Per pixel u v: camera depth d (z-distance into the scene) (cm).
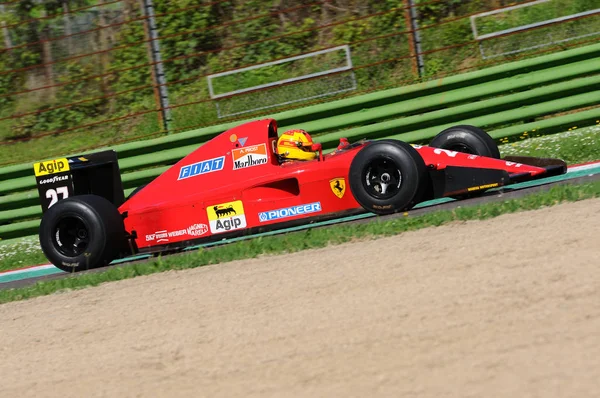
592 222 1650
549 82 3384
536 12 4006
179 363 1320
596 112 3328
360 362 1142
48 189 2562
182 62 4278
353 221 2398
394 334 1223
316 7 4278
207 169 2406
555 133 3369
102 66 4356
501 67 3425
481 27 4059
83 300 1933
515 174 2111
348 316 1357
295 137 2370
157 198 2455
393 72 4038
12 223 3547
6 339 1712
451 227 1897
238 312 1531
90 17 4388
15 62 4406
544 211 1867
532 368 1004
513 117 3384
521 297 1266
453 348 1120
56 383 1346
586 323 1111
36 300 2067
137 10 4356
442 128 3431
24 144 4225
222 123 3934
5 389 1369
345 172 2228
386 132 3459
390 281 1512
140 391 1223
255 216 2328
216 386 1176
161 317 1619
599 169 2600
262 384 1142
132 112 4241
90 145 4153
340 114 3528
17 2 4434
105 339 1552
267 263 1923
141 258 2725
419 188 2120
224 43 4291
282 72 4141
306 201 2273
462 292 1351
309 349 1243
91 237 2388
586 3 3947
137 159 3566
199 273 1981
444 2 4159
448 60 4006
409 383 1033
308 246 2019
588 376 951
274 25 4278
